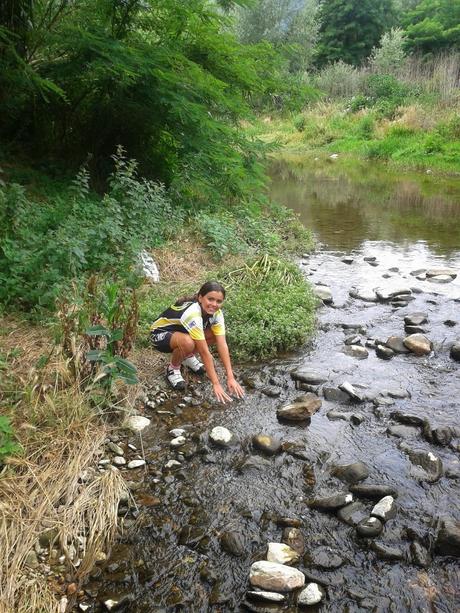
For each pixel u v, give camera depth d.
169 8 7.02
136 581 2.36
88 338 3.46
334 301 5.86
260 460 3.15
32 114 7.68
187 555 2.50
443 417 3.62
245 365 4.41
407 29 31.86
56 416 3.21
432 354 4.59
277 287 5.61
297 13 33.19
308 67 34.53
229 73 8.16
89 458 2.99
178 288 5.44
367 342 4.83
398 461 3.15
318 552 2.50
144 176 8.12
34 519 2.55
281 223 9.23
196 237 6.91
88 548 2.50
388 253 8.02
